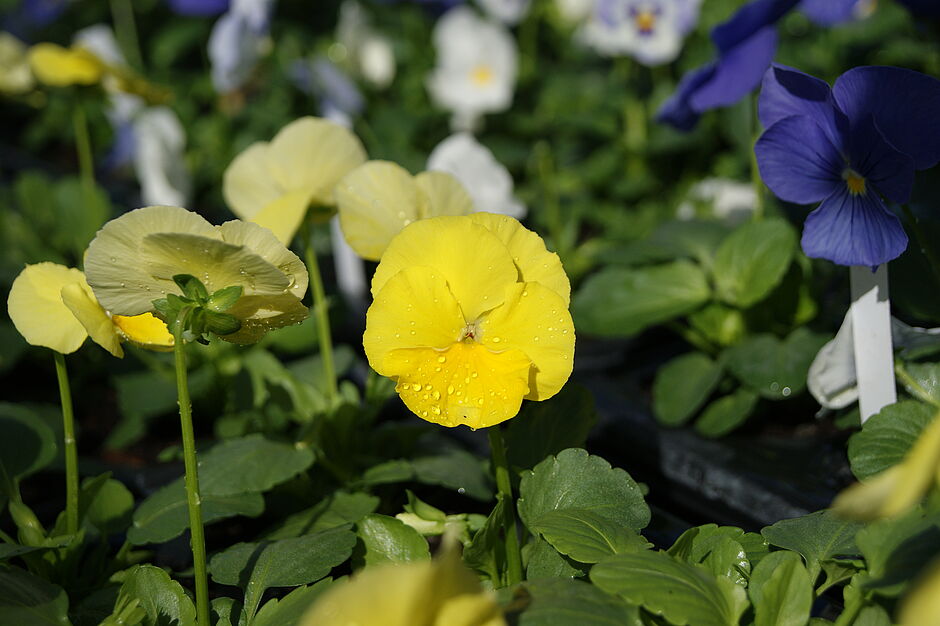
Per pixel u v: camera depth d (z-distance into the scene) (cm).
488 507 67
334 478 66
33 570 59
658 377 72
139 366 76
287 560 57
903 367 62
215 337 55
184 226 53
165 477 70
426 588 47
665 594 51
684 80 71
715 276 71
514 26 142
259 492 62
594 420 62
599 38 107
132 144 114
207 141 122
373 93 127
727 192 86
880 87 57
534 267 55
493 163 76
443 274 54
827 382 64
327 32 144
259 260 52
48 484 70
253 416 69
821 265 72
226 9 112
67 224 92
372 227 60
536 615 51
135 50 138
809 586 52
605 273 75
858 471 58
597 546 54
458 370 54
